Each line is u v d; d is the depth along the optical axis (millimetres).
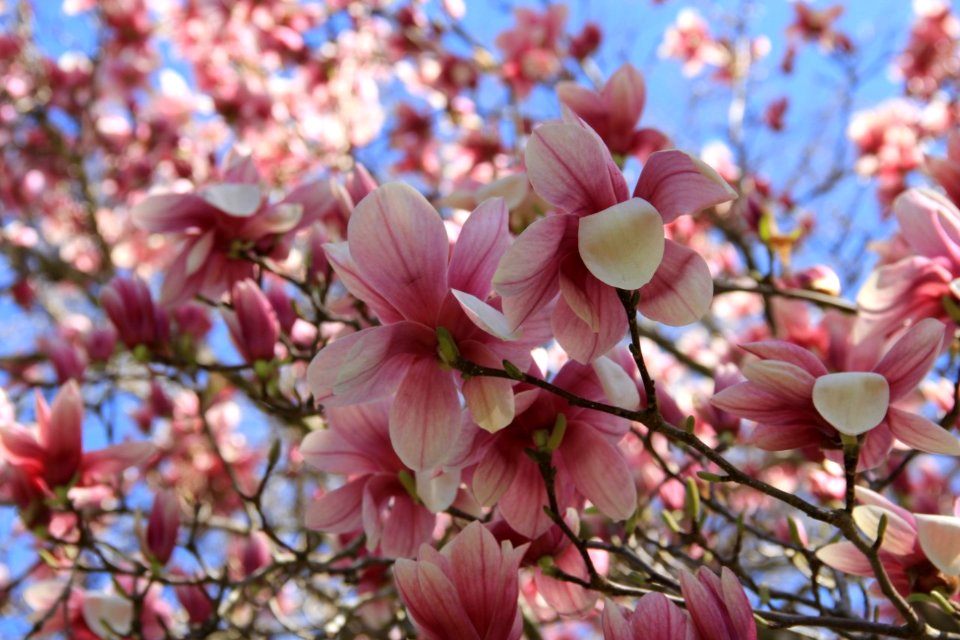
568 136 813
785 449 912
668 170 835
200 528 2189
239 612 1816
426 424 873
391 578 1406
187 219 1223
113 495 1681
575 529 999
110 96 3146
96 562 1777
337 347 857
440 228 851
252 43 3227
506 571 873
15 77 3215
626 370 1106
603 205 824
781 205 2539
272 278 1351
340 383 833
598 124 1268
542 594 1024
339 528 1043
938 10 3225
